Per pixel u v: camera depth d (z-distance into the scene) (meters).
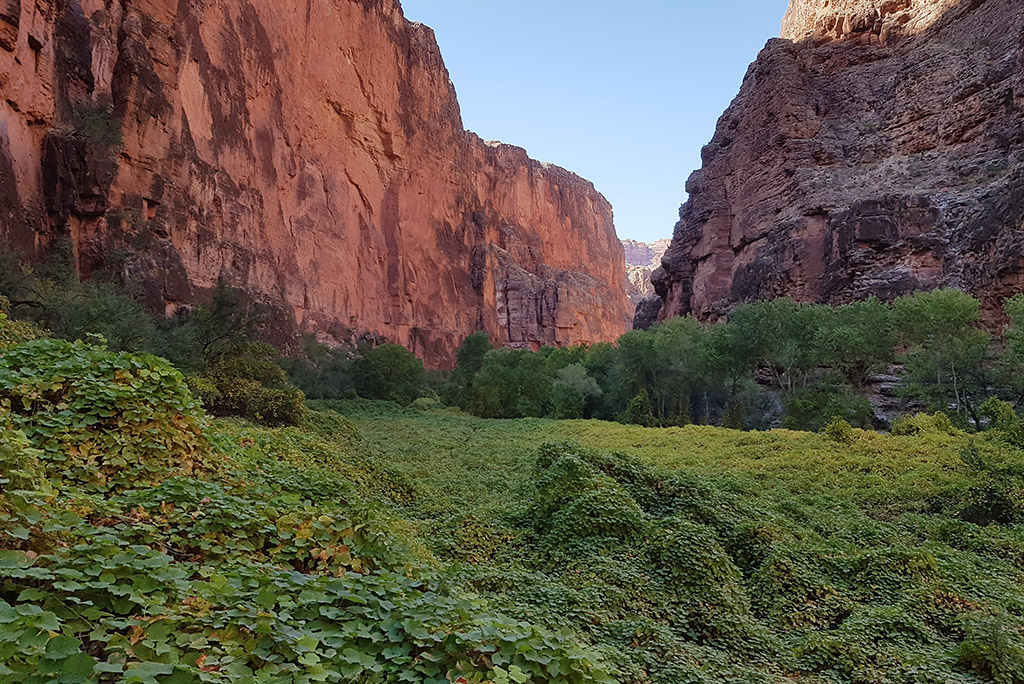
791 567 9.01
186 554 4.99
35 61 31.19
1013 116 44.31
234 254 50.22
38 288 22.66
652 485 13.61
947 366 32.62
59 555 3.74
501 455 22.09
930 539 12.05
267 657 3.27
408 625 3.81
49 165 32.50
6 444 4.79
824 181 55.03
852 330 34.09
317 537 5.77
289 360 46.38
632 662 5.68
